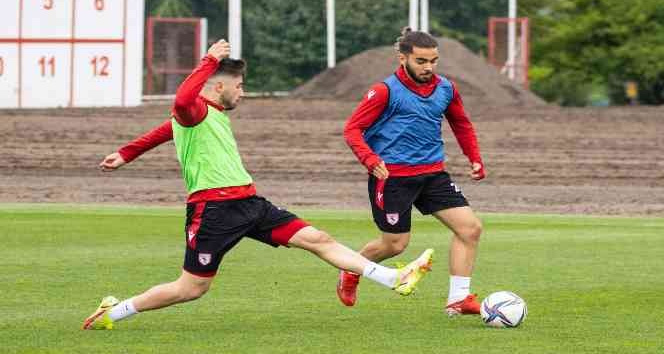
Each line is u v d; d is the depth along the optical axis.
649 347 21.78
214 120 22.33
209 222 22.28
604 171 67.69
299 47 155.38
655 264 33.62
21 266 32.53
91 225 42.72
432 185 24.95
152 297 22.91
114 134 77.19
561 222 46.31
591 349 21.55
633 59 133.75
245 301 27.11
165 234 40.16
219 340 22.31
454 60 110.44
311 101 96.44
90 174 64.50
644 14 133.50
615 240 39.50
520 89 111.06
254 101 95.75
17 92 90.44
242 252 35.50
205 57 22.14
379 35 157.62
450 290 24.84
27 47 90.75
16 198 55.28
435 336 22.77
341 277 25.20
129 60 97.12
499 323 23.66
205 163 22.28
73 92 93.81
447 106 25.41
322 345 21.83
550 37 141.12
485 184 62.81
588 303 26.97
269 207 22.70
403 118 24.80
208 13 165.00
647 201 56.91
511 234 41.25
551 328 23.70
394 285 22.34
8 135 75.31
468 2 175.88
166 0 161.12
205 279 22.66
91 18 94.56
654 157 72.56
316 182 62.75
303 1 156.50
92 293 28.17
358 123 24.73
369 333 23.12
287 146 74.19
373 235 40.75
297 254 35.16
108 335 22.78
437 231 42.06
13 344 21.84
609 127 83.38
